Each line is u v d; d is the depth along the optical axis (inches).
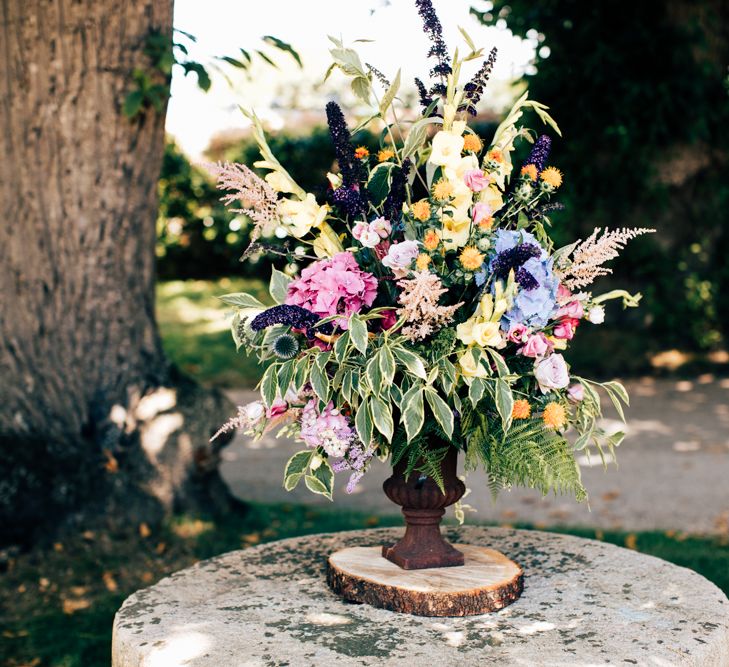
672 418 300.2
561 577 90.5
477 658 69.6
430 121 84.8
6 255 158.1
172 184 556.4
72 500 160.7
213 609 82.6
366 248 83.8
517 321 78.2
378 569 86.2
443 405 75.8
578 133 347.6
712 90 357.1
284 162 491.8
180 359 390.3
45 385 161.9
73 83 152.9
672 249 396.5
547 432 79.1
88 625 139.3
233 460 260.4
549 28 339.3
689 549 172.1
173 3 159.0
